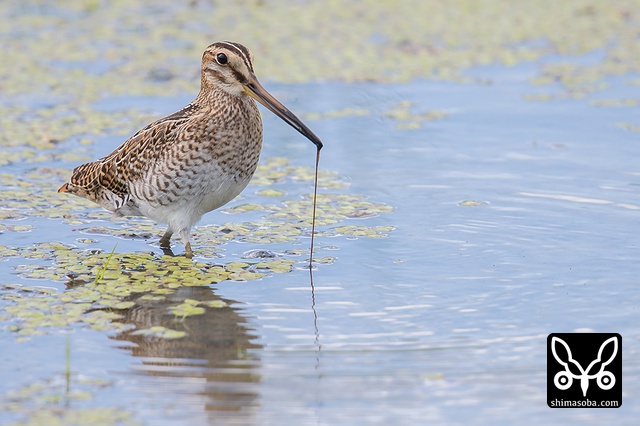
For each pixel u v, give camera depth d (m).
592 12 24.58
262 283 11.88
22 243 13.09
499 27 23.47
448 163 16.09
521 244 12.97
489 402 9.22
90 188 13.21
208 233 13.53
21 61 20.94
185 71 20.41
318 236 13.35
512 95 19.25
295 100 19.08
